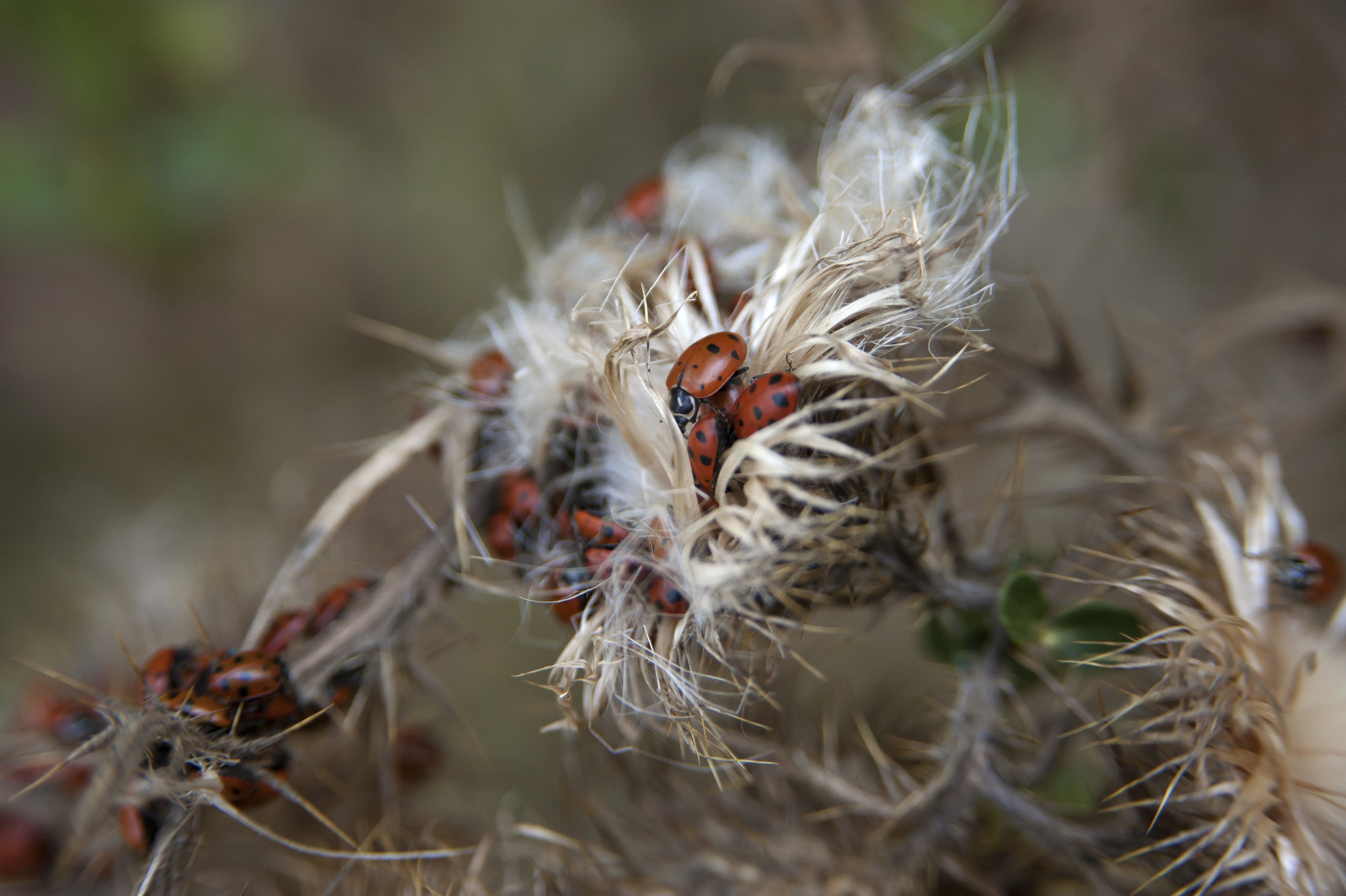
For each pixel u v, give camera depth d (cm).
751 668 20
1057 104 31
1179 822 20
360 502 21
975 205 21
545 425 20
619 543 20
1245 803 20
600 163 41
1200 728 20
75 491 40
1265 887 20
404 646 20
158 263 38
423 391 21
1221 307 33
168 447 41
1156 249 34
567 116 41
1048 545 24
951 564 20
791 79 30
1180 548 20
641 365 20
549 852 22
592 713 20
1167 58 31
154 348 42
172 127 36
